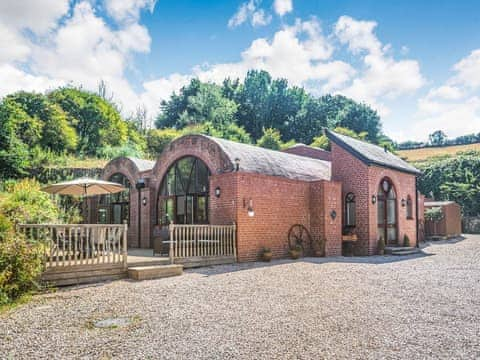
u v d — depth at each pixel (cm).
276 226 1451
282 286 887
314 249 1582
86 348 477
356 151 1753
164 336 522
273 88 6488
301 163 1867
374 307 685
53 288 855
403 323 583
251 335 525
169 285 904
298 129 5828
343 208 1789
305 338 512
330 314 636
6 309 681
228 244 1291
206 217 1502
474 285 908
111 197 2041
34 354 458
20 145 2992
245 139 5294
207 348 474
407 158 5050
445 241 2523
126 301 738
